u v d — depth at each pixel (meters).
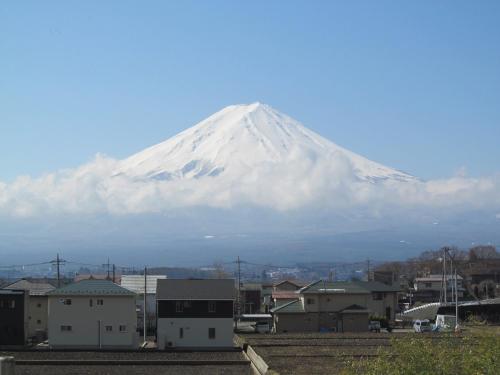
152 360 50.81
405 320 89.25
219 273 188.50
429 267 153.88
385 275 131.75
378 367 25.53
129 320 65.00
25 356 53.81
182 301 66.44
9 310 67.75
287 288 113.69
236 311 98.06
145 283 74.12
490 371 24.83
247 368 48.03
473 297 119.12
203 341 66.00
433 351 26.39
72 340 64.50
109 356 54.31
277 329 79.31
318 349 56.38
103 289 65.62
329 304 79.75
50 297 64.94
